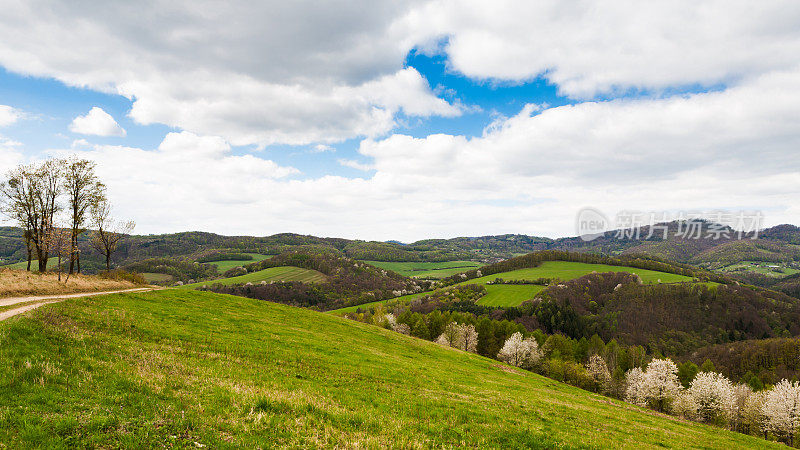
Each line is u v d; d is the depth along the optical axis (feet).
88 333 62.54
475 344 344.28
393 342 169.78
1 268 135.03
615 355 335.47
